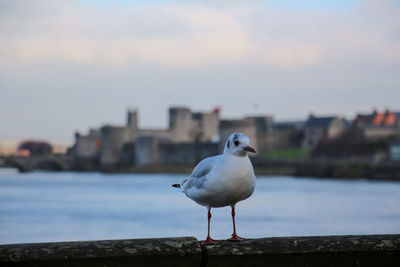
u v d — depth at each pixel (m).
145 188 114.81
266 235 45.97
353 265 5.24
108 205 79.81
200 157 160.38
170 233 49.66
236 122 145.88
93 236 49.03
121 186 122.12
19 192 106.50
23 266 4.72
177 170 162.12
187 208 74.12
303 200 79.50
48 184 132.50
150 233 49.84
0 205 80.19
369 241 5.27
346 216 60.31
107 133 174.88
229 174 5.89
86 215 66.62
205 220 58.56
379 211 64.38
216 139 179.88
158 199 89.25
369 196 84.25
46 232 52.00
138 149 171.12
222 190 5.93
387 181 122.81
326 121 162.00
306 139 163.88
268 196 86.44
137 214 67.19
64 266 4.78
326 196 84.94
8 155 190.25
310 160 149.50
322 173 135.62
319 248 5.19
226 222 56.06
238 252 5.09
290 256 5.17
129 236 48.59
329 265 5.23
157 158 169.50
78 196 96.12
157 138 169.88
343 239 5.28
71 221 60.53
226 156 5.99
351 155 145.75
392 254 5.25
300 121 176.88
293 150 162.62
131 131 178.62
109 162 175.12
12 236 49.41
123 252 4.88
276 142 165.38
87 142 195.75
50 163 191.50
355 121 162.25
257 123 179.50
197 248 5.03
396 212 63.03
